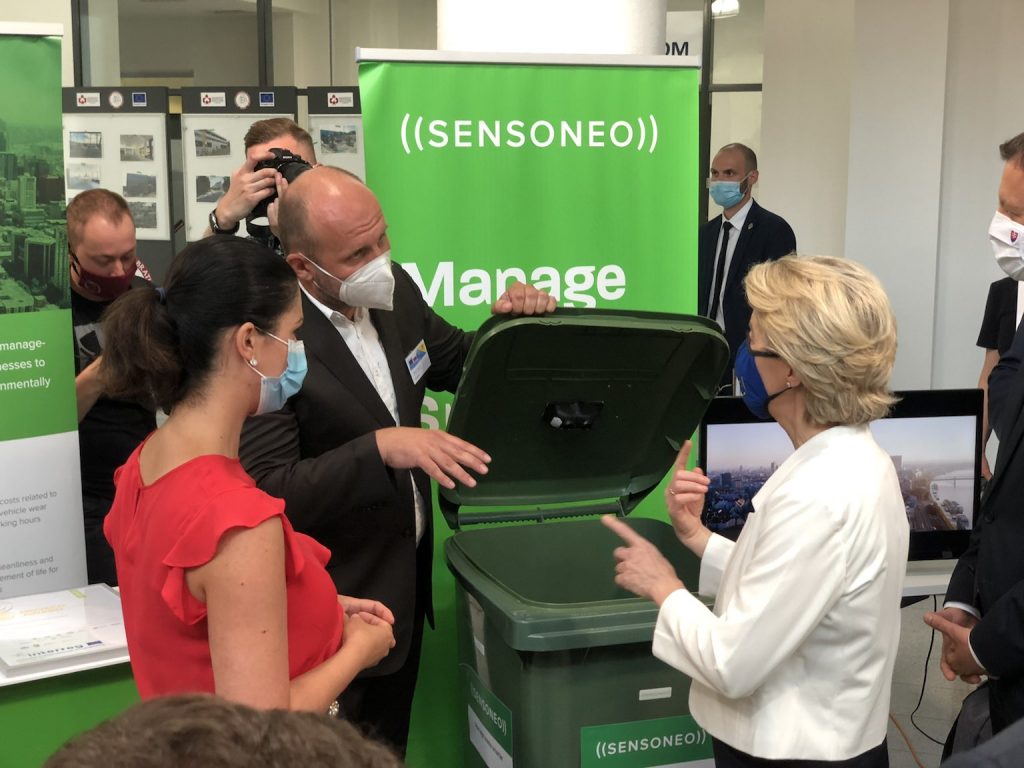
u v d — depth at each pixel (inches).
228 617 49.8
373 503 75.5
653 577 65.8
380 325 85.6
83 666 76.1
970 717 83.0
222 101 250.1
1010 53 234.7
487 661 83.5
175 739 20.5
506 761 80.8
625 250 99.2
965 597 85.1
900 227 239.5
